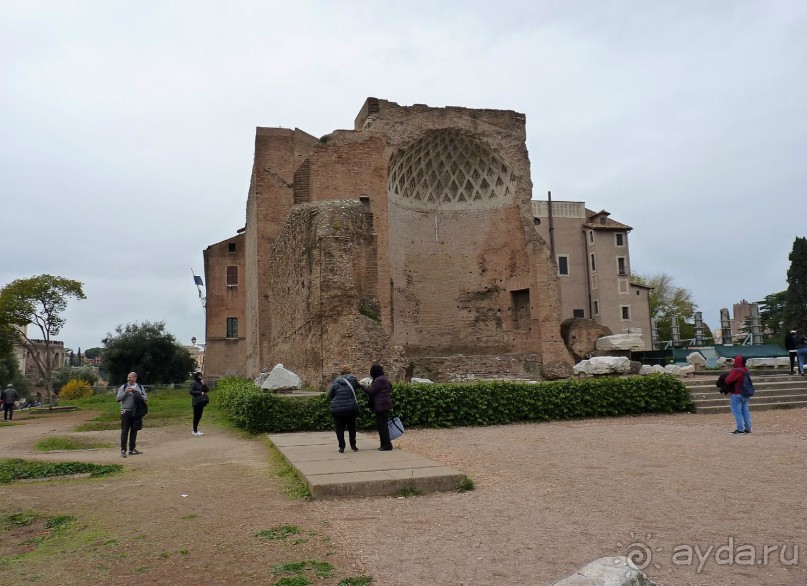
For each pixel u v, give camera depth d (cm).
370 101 2902
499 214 3134
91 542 615
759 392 1897
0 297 4509
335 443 1204
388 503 739
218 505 755
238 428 1603
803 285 5384
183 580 502
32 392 7319
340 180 2795
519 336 3036
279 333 2639
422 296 3083
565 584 327
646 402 1736
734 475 866
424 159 3088
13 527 689
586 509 694
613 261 5388
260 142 2986
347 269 1889
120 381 5675
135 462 1137
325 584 480
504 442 1243
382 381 1091
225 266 5341
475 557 537
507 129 3105
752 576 493
